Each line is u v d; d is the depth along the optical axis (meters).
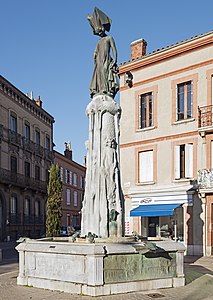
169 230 22.75
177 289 9.29
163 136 23.22
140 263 9.07
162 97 23.50
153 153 23.62
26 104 40.41
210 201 20.92
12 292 8.90
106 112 11.26
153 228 23.52
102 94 11.49
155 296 8.48
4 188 35.09
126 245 8.95
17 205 37.81
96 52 11.84
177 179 22.28
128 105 25.09
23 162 39.19
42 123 45.16
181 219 22.25
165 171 22.94
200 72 21.91
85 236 10.70
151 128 23.81
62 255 8.96
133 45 26.11
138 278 9.00
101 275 8.41
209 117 21.31
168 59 23.38
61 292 8.75
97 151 11.09
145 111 24.52
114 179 11.02
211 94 21.44
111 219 10.79
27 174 40.28
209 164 21.16
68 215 53.56
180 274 9.71
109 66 11.65
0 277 11.39
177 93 22.94
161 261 9.45
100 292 8.33
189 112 22.47
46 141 46.50
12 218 36.41
